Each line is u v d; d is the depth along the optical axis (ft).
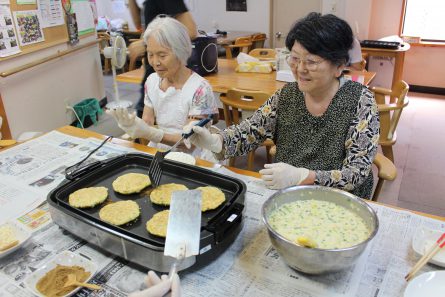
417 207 8.51
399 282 2.72
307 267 2.61
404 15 16.31
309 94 4.35
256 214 3.59
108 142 5.27
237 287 2.74
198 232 2.69
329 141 4.41
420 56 16.31
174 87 6.08
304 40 3.72
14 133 10.14
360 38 16.48
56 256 3.02
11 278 2.84
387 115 7.96
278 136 4.90
